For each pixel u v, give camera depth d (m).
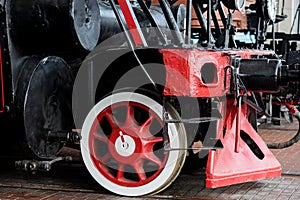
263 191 4.58
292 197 4.40
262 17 5.75
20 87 4.06
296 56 9.16
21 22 4.01
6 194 4.48
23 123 4.05
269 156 4.72
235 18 7.57
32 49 4.19
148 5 5.02
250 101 4.57
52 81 4.32
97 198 4.37
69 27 3.99
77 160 5.54
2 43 3.99
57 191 4.59
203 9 4.99
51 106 4.34
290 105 5.00
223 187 4.69
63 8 3.94
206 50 4.00
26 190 4.61
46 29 4.02
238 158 4.45
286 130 8.22
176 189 4.61
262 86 4.24
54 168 5.43
